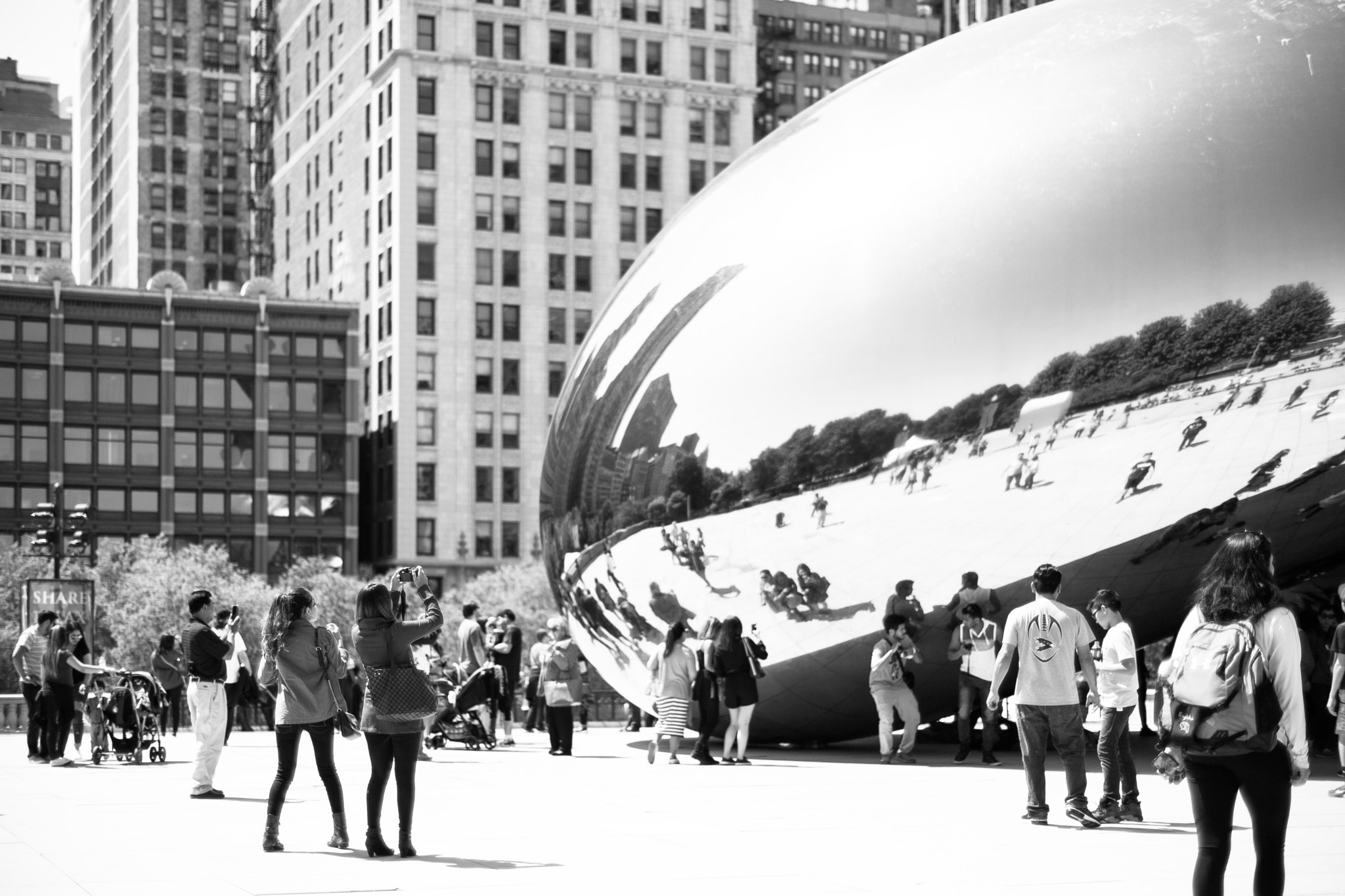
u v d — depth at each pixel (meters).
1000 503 17.11
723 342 18.95
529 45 100.81
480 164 99.50
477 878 10.02
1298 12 17.45
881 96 19.59
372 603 10.99
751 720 20.95
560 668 21.62
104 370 89.94
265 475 92.50
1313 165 16.64
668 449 19.33
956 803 14.47
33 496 88.00
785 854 11.13
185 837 12.25
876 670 18.48
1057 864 10.59
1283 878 7.55
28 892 9.52
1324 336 16.33
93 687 21.56
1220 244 16.61
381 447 100.06
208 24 151.00
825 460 17.95
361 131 105.31
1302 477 16.62
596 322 22.42
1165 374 16.61
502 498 98.44
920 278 17.64
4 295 87.81
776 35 143.88
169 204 148.50
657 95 103.81
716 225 20.08
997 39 19.20
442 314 98.00
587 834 12.36
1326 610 19.31
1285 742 7.51
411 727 11.03
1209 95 17.20
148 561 74.56
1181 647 7.75
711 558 19.02
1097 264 16.92
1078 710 12.66
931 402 17.36
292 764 11.42
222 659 15.62
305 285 118.44
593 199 101.81
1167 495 16.67
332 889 9.59
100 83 171.38
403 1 98.12
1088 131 17.45
